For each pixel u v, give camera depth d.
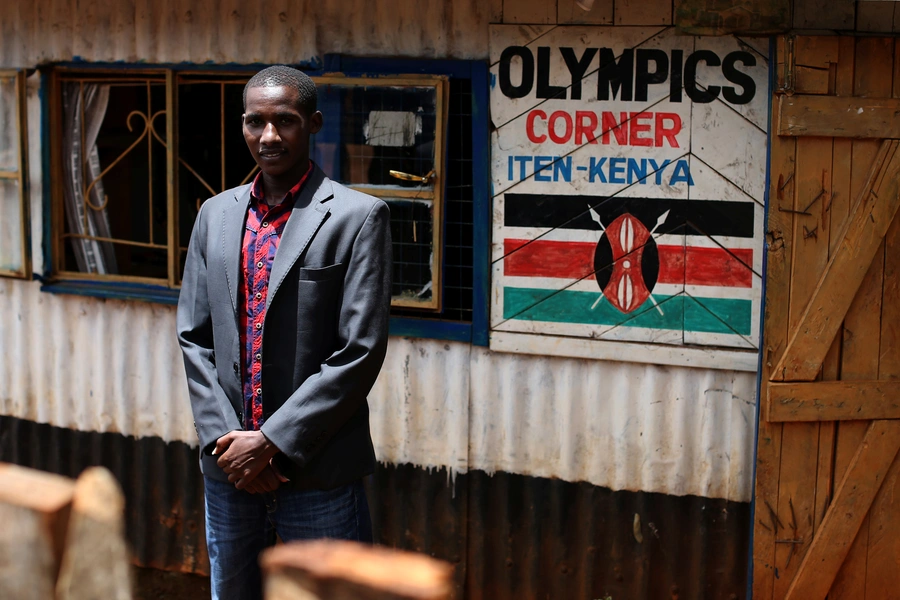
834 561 3.38
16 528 0.59
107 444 4.33
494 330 3.69
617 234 3.53
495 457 3.78
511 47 3.54
